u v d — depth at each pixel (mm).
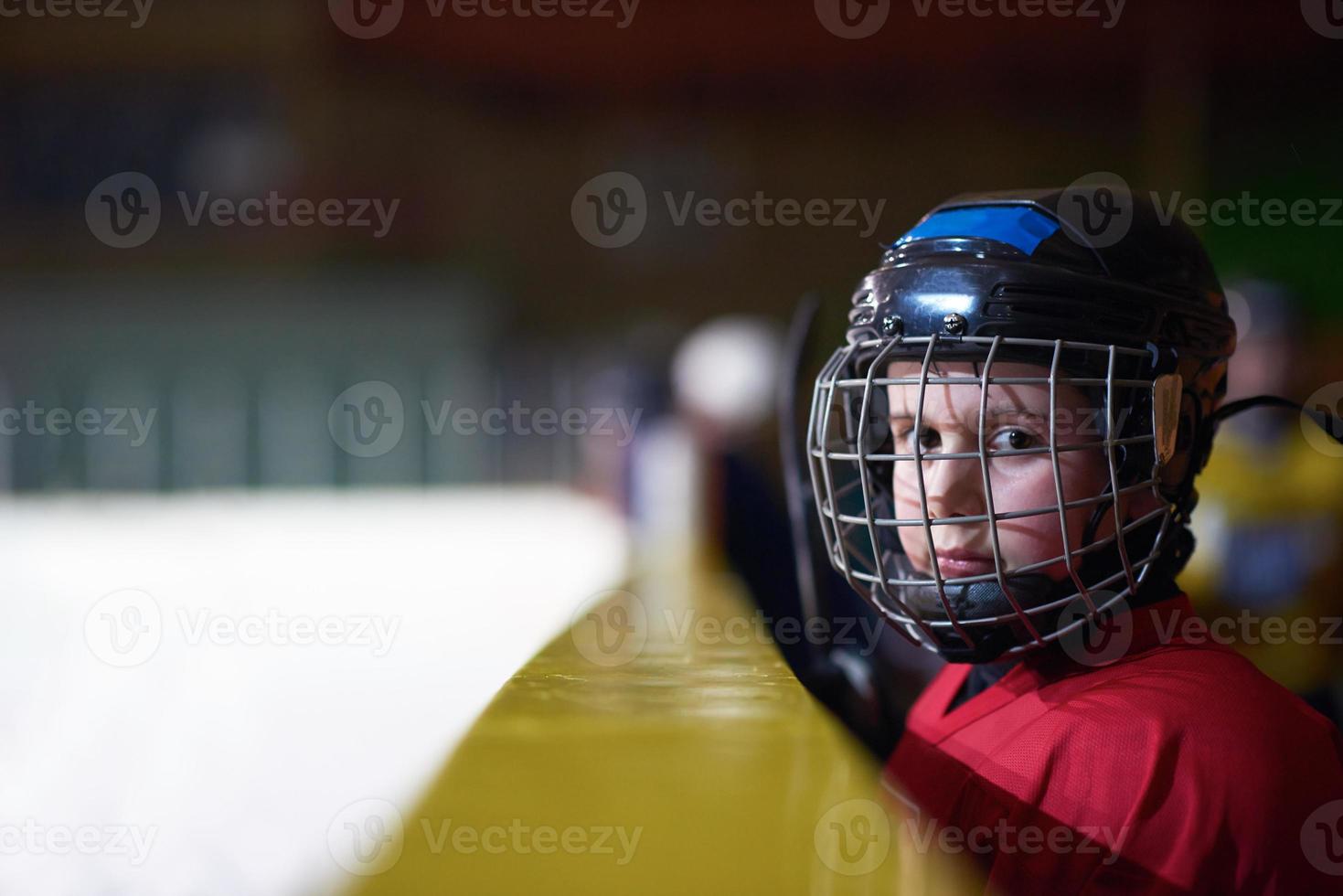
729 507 2516
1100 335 1217
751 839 664
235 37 11219
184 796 2604
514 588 4309
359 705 2994
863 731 1608
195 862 2146
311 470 10273
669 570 2090
